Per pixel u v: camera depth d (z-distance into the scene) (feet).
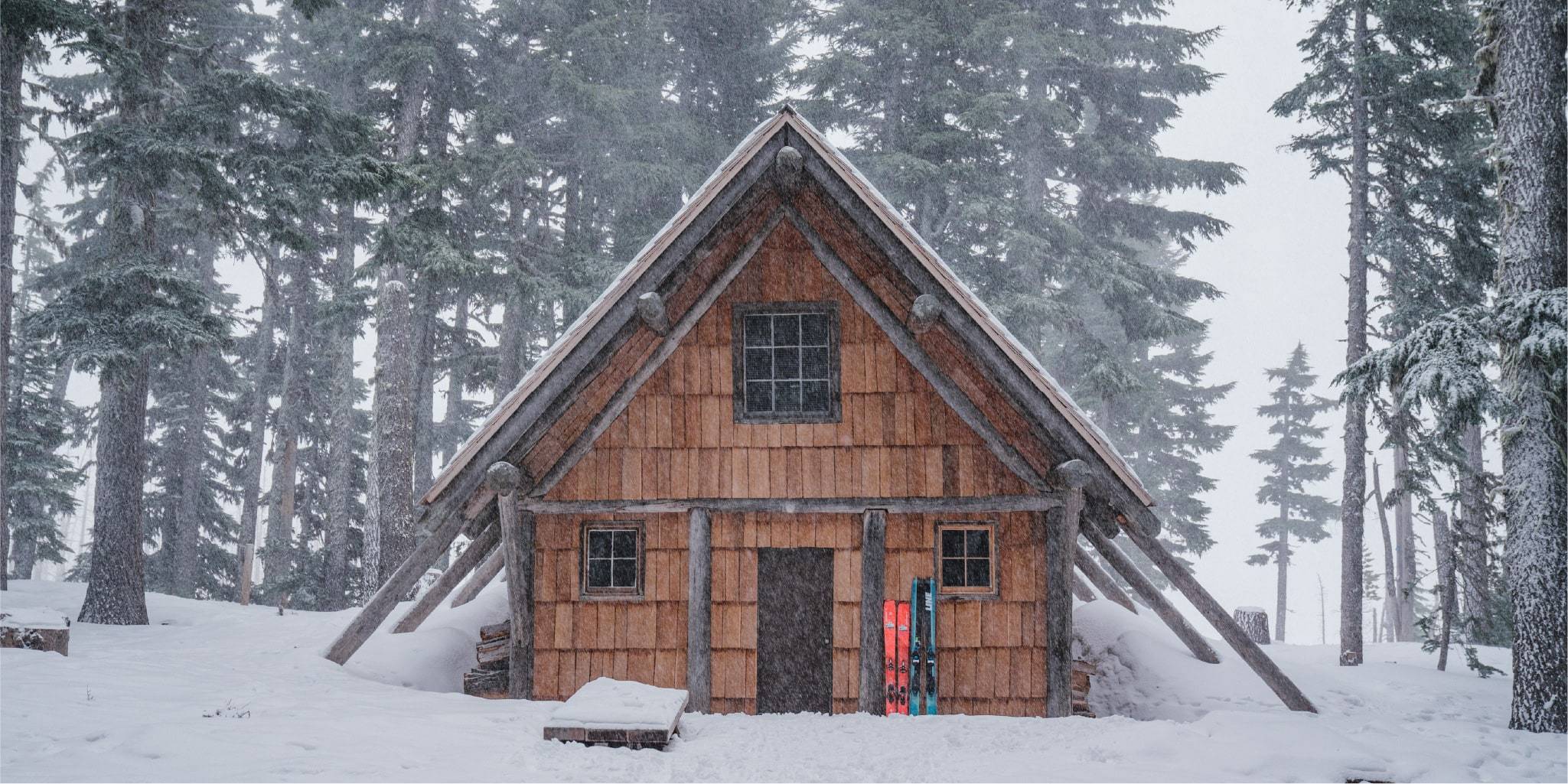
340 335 98.78
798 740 29.53
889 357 38.83
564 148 105.40
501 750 25.71
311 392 117.50
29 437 106.73
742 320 39.68
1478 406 38.86
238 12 118.01
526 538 38.81
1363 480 68.13
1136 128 115.65
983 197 97.76
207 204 65.72
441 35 88.63
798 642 38.24
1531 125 40.65
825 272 39.58
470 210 95.71
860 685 37.04
